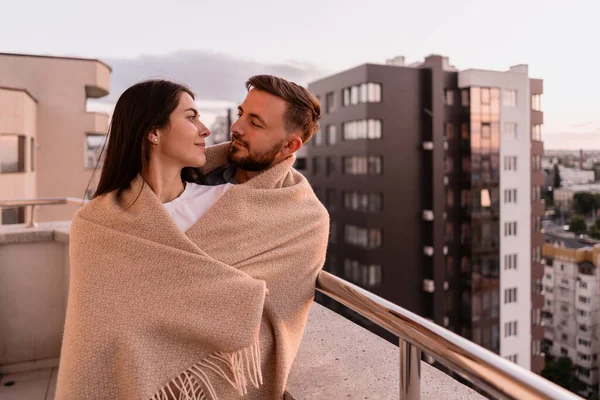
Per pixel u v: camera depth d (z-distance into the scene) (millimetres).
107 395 902
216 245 1001
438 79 24453
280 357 1040
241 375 916
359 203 24828
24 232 2461
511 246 26859
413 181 24719
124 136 1034
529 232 27484
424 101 24797
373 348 1471
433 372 1357
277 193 1104
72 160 20078
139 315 907
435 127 24344
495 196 26438
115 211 990
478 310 25734
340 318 1733
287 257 1084
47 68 19797
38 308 2529
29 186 17047
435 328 776
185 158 1054
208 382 928
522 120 27203
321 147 28172
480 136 26047
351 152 25297
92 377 894
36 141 19531
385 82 24281
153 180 1043
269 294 1049
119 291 926
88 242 978
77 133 20156
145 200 989
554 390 531
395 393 1200
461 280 26141
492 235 26328
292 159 1207
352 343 1509
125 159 1031
